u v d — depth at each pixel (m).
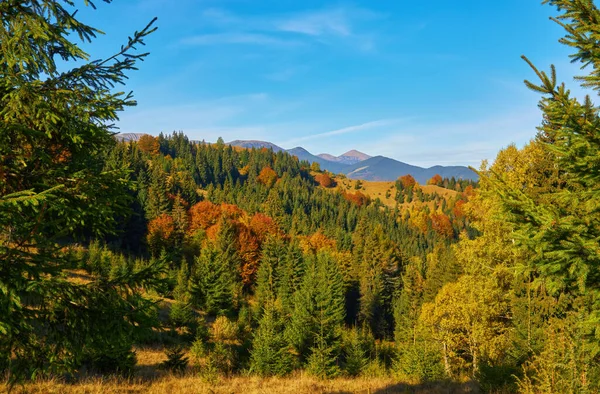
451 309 21.66
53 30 4.57
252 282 69.44
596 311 5.14
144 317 4.84
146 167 100.25
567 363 7.29
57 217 5.07
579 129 5.27
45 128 4.47
